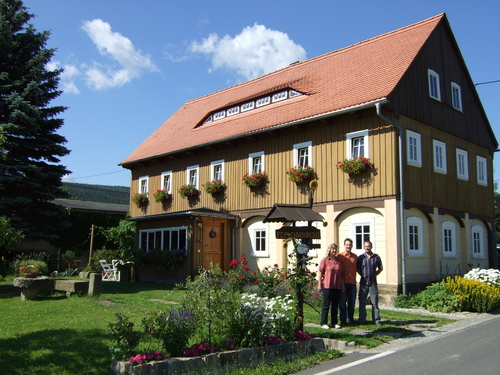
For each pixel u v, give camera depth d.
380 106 15.43
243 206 20.59
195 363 7.15
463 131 19.84
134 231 26.75
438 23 18.81
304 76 22.08
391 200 15.41
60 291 14.91
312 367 7.68
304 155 18.45
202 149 22.66
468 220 19.28
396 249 15.09
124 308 12.07
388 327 10.56
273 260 19.30
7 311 11.50
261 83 25.39
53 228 21.81
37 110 20.34
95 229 31.11
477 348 8.51
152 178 25.97
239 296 8.66
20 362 7.34
